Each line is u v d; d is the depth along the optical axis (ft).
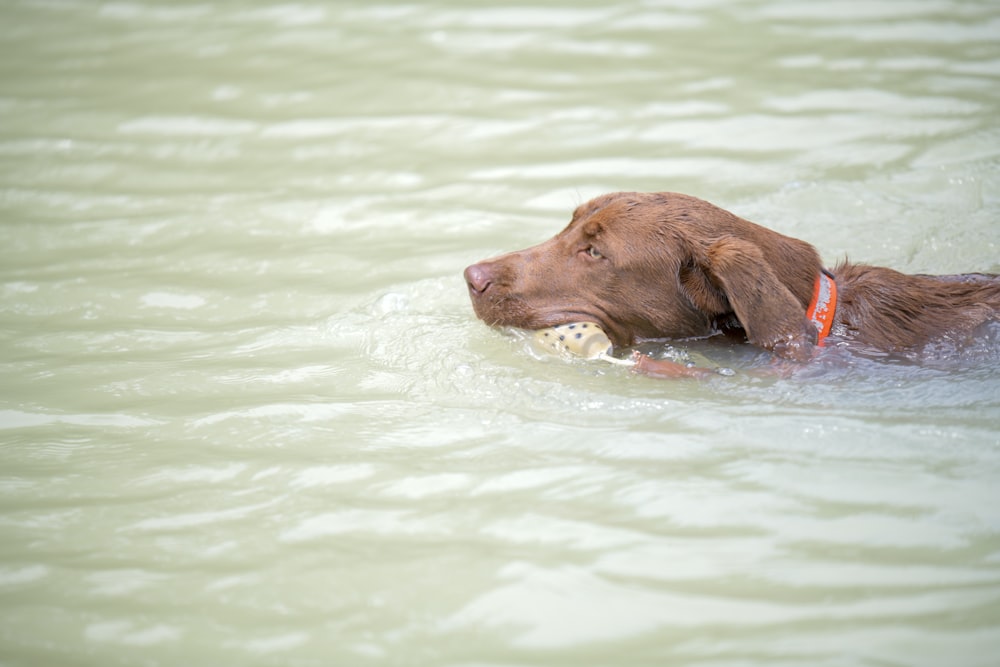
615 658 30.25
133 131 74.54
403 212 62.75
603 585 33.01
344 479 39.01
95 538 36.29
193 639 31.63
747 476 37.91
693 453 39.42
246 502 37.93
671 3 92.43
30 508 37.99
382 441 41.39
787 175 64.28
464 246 58.44
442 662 30.37
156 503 38.09
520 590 32.96
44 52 87.86
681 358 45.93
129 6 96.58
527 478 38.47
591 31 88.02
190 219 62.95
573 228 47.80
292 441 41.63
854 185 62.49
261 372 47.26
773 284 42.98
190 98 79.05
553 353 46.78
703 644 30.58
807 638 30.53
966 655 29.60
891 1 89.56
